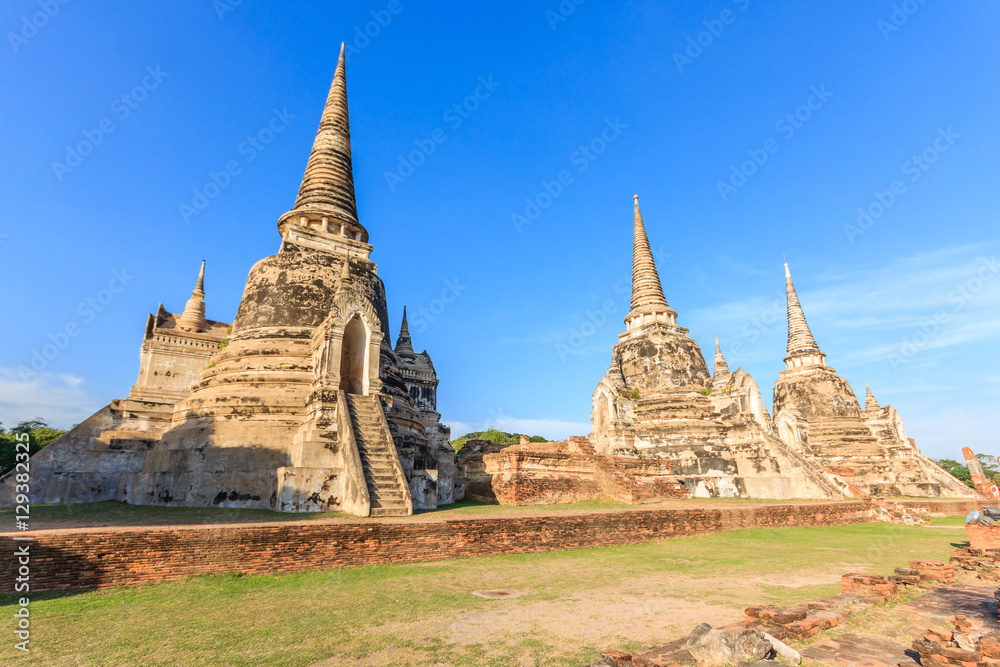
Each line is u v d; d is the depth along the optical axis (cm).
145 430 2666
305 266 2470
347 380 2253
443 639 684
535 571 1149
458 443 5388
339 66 3250
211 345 3234
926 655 608
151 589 910
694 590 984
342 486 1689
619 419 3216
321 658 616
